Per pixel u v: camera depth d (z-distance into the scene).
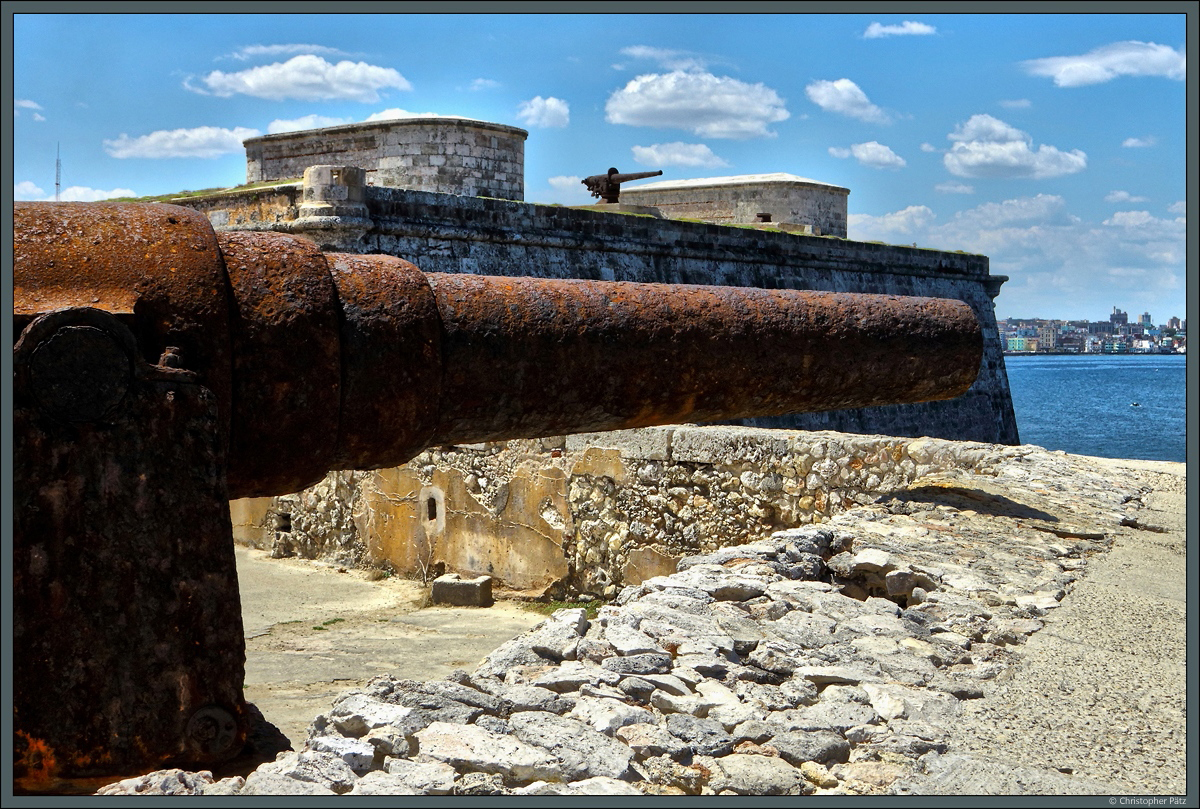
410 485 11.34
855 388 5.71
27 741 3.15
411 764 3.25
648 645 4.24
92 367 3.23
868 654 4.44
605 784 3.20
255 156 23.44
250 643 8.74
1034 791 3.20
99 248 3.43
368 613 9.95
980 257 29.69
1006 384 29.97
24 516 3.16
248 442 3.66
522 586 10.51
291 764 3.25
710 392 4.93
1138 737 3.67
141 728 3.27
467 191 21.88
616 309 4.61
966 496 7.62
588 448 10.02
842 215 36.31
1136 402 88.50
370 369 3.85
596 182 24.73
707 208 35.66
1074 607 5.32
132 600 3.26
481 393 4.22
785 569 5.59
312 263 3.79
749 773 3.31
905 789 3.24
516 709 3.75
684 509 9.45
